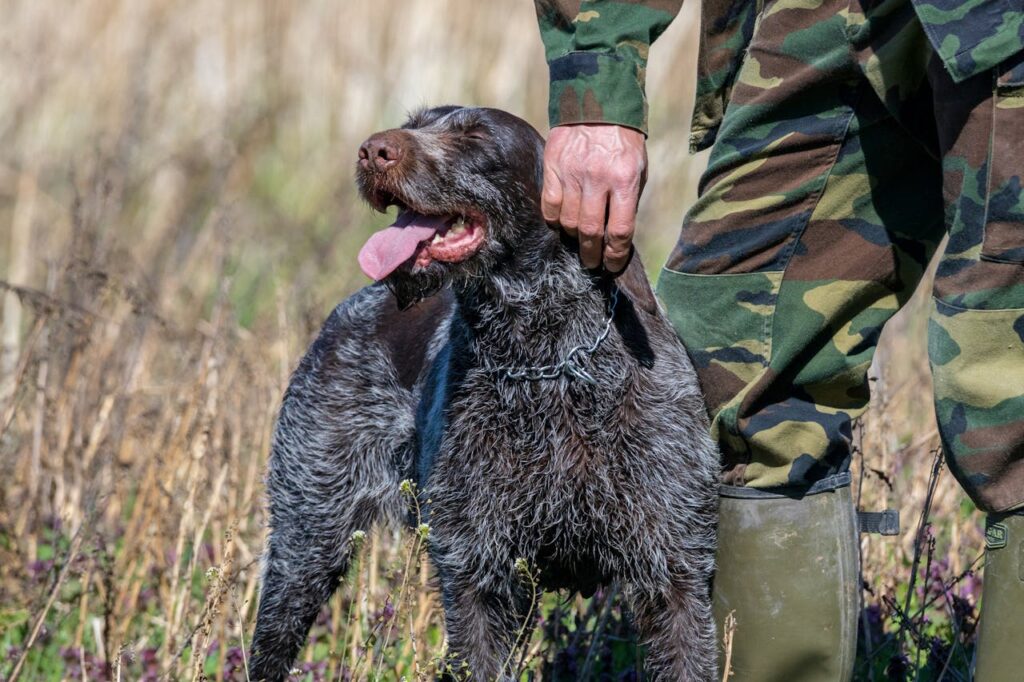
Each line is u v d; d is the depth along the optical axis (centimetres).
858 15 699
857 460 1087
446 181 817
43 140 2288
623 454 814
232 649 1011
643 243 2016
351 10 2625
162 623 1034
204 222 2025
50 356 1243
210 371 1230
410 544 889
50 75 2366
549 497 826
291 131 2519
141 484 1201
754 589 782
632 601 848
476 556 843
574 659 945
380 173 819
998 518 662
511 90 2572
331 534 1008
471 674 833
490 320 830
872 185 732
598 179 732
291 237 1995
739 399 759
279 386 1214
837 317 745
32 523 1207
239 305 1695
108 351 1319
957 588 1034
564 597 1091
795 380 759
